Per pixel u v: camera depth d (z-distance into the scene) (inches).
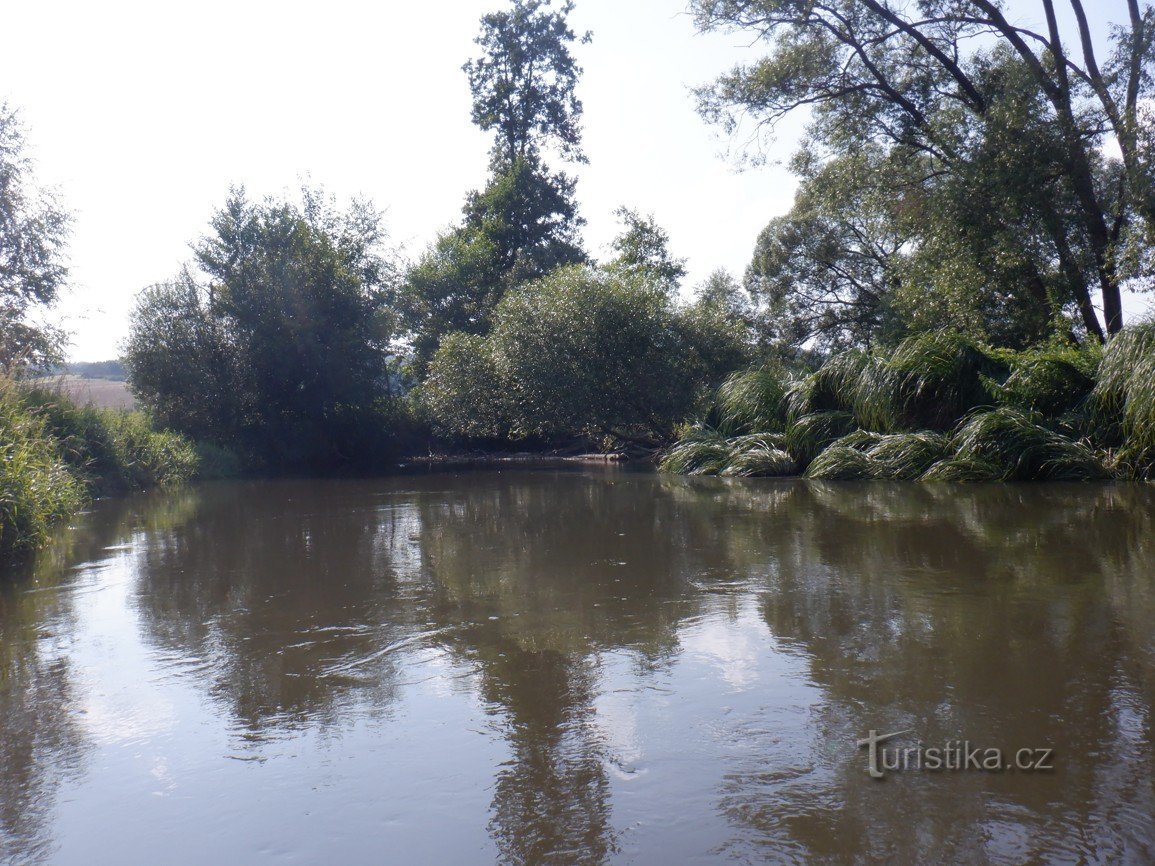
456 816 89.4
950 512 305.6
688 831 84.8
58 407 560.1
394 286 971.3
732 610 167.6
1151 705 111.5
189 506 446.3
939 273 678.5
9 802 96.1
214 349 856.9
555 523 316.8
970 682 122.0
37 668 145.8
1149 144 551.2
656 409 721.0
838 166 794.8
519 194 1286.9
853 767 97.3
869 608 164.9
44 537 301.6
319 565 237.6
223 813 92.0
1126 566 195.2
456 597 188.5
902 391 503.2
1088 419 444.5
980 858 78.3
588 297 706.2
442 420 859.4
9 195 666.8
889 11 703.1
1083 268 615.5
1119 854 78.3
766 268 1202.0
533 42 1305.4
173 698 128.1
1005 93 641.0
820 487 439.8
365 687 129.9
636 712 115.6
